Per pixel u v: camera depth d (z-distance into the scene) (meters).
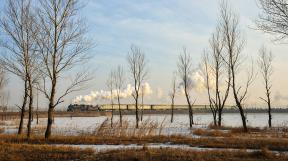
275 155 15.31
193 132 31.39
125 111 122.62
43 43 23.44
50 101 23.98
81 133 29.28
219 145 19.80
